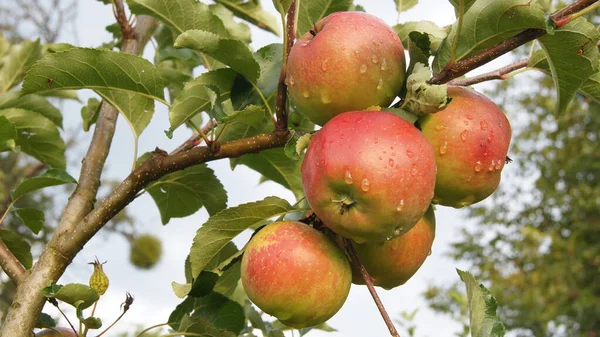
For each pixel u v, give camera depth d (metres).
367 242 0.87
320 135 0.83
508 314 5.12
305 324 0.87
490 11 0.85
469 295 0.88
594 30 0.84
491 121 0.85
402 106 0.85
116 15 1.12
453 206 0.87
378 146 0.81
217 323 0.97
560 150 5.52
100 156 1.00
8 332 0.89
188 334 0.92
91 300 0.88
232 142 0.91
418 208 0.82
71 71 0.91
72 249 0.92
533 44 0.94
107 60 0.91
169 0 0.99
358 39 0.84
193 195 1.04
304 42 0.86
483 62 0.85
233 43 0.90
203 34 0.90
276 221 0.88
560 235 5.46
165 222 1.07
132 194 0.93
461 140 0.84
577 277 4.99
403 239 0.88
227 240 0.90
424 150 0.82
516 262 5.47
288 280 0.85
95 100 1.18
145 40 1.14
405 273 0.89
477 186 0.85
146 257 2.63
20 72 1.24
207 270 0.92
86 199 0.97
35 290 0.90
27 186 0.99
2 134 0.96
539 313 4.92
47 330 0.94
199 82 0.92
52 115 1.21
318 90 0.85
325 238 0.87
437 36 0.97
